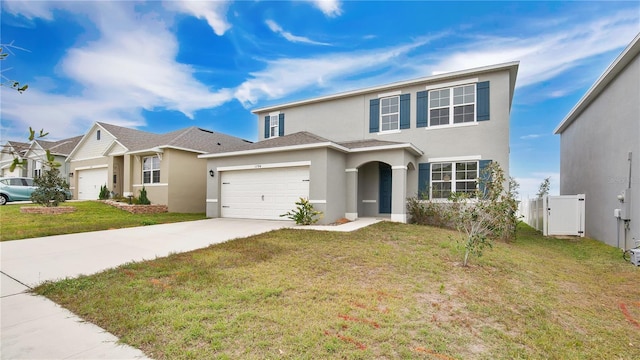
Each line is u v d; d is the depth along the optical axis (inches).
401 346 128.1
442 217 469.4
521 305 182.5
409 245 315.6
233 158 559.8
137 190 713.6
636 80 362.3
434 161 528.1
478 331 146.6
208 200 590.9
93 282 196.2
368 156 503.5
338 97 616.4
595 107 492.4
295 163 493.0
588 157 526.3
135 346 125.6
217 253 271.6
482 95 501.7
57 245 310.0
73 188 893.2
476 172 500.7
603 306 195.6
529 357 127.6
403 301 175.0
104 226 431.5
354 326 142.7
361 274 222.7
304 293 182.4
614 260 332.2
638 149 357.1
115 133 796.0
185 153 684.1
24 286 193.3
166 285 191.2
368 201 585.9
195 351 121.2
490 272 241.8
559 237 490.3
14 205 624.1
